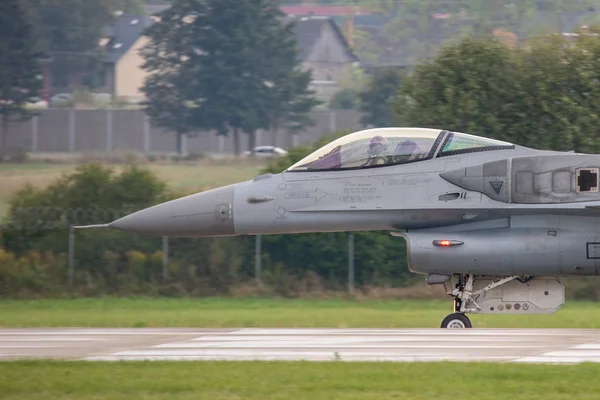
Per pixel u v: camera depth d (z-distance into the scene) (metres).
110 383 42.81
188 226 71.81
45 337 63.16
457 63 121.56
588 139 116.94
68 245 122.44
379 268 120.00
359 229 69.88
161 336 63.09
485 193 67.25
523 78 120.12
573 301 112.56
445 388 41.38
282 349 54.91
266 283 119.06
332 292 117.19
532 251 65.75
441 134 69.88
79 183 129.12
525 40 127.44
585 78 118.19
